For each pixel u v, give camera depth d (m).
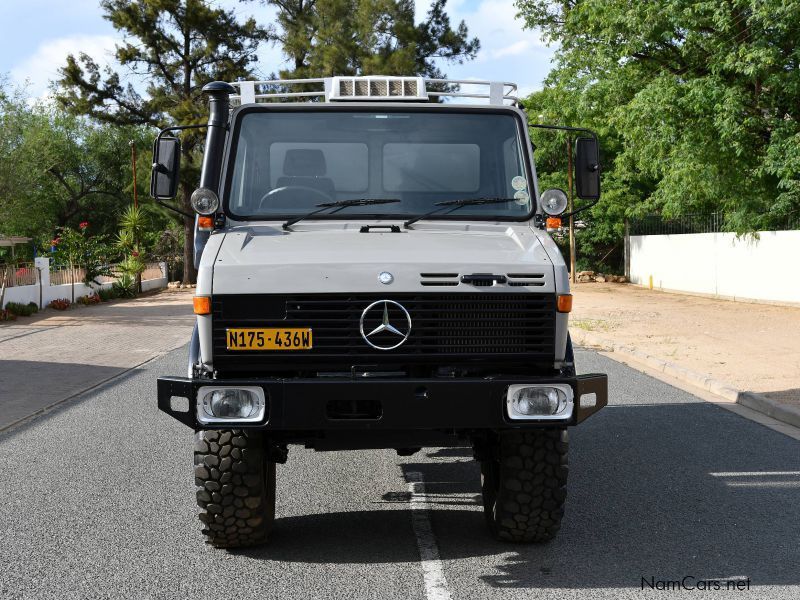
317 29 50.22
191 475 7.51
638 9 24.30
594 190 6.16
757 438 8.87
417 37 49.91
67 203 74.12
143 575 5.07
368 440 5.36
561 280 5.16
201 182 6.03
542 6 37.78
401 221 6.02
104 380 13.65
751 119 23.00
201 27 50.38
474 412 4.91
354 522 6.13
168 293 45.00
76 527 6.05
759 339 17.05
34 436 9.30
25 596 4.75
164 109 51.44
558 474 5.36
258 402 4.88
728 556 5.32
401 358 5.08
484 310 5.12
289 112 6.16
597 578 4.96
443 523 6.09
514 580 4.94
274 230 5.90
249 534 5.42
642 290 35.28
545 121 38.09
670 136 24.47
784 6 20.83
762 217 24.95
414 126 6.17
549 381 4.96
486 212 6.08
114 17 50.50
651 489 6.92
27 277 31.22
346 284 5.04
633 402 11.05
